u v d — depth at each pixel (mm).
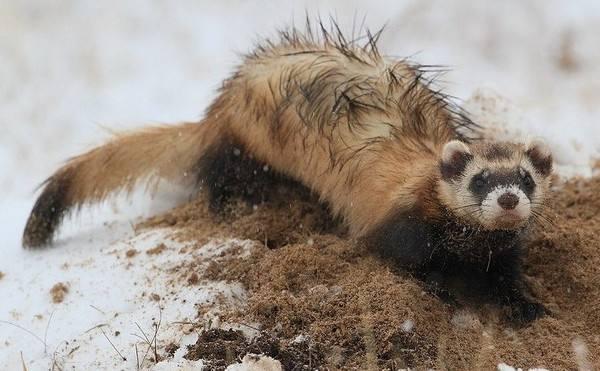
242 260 10969
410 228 10820
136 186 13547
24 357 9883
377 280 10195
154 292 10664
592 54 20797
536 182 10523
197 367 8844
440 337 9516
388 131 11531
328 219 12211
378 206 11172
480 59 20781
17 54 20984
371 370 8750
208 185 12914
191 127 13336
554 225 11656
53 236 12711
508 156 10445
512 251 10805
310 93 12047
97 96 19391
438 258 10828
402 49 21031
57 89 19578
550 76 20000
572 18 22016
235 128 12695
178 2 23844
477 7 22359
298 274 10602
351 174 11594
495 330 10109
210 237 11805
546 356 9336
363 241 11336
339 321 9508
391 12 22359
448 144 10516
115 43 21922
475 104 13727
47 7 23500
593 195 12469
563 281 10945
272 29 22281
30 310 10773
